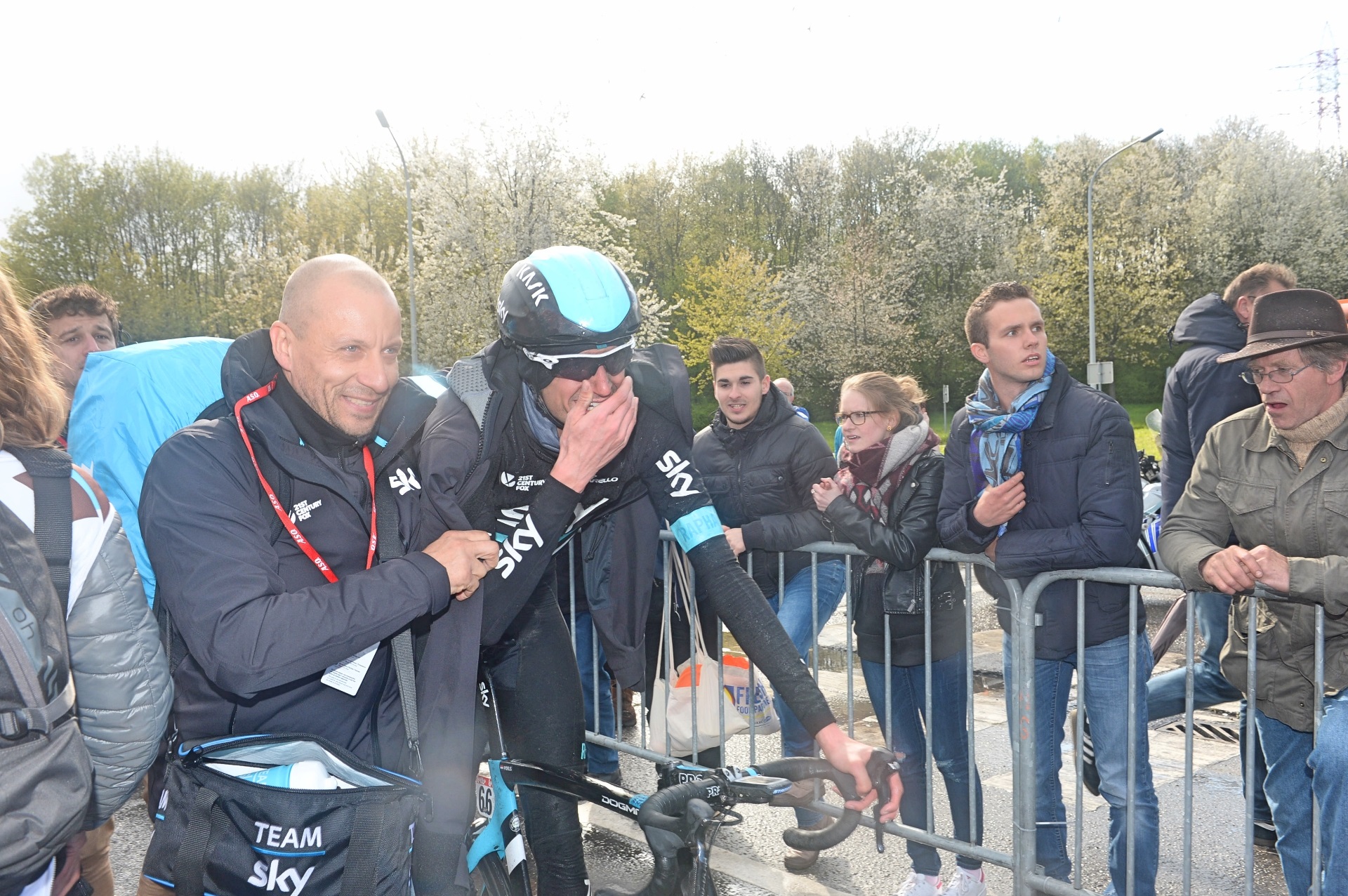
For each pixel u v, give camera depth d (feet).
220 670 4.66
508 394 5.87
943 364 166.91
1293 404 7.29
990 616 21.75
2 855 3.78
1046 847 8.89
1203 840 10.98
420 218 126.52
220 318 158.20
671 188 188.44
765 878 10.35
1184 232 153.48
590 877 10.25
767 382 11.71
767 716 10.23
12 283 4.42
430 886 5.51
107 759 4.62
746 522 11.64
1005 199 177.37
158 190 171.94
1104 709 8.58
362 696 5.41
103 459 7.75
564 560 11.57
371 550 5.30
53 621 4.04
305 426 5.22
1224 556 7.35
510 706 6.87
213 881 4.60
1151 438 85.15
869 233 164.04
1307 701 7.56
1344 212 149.59
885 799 5.11
